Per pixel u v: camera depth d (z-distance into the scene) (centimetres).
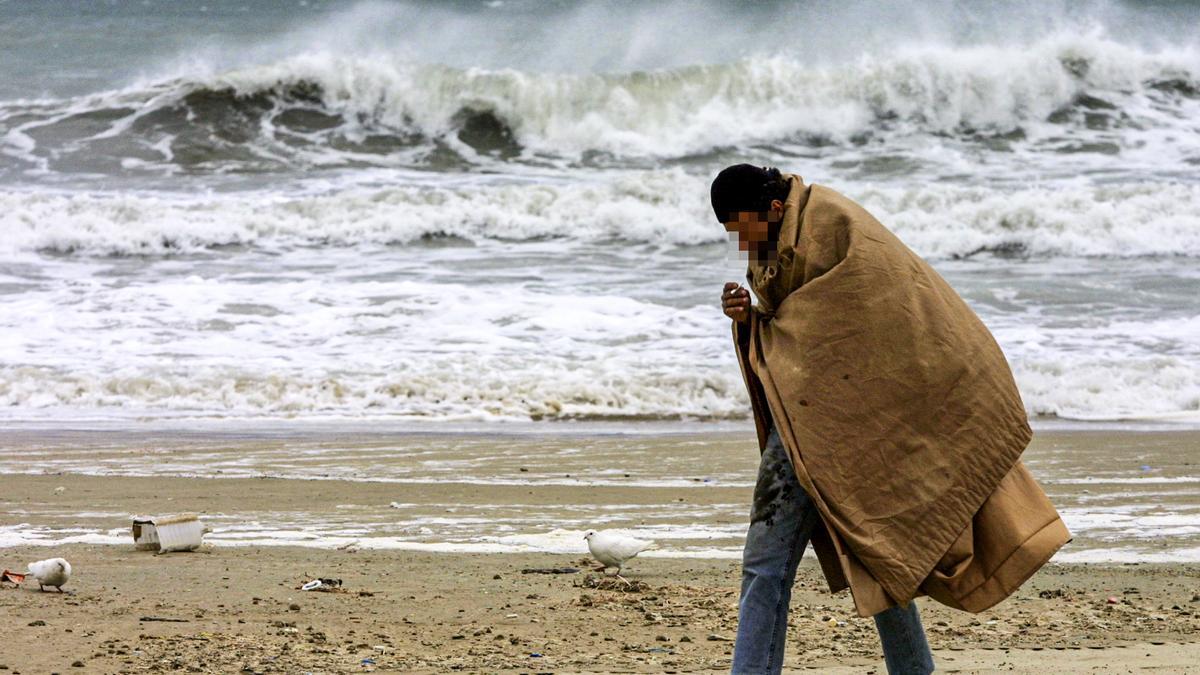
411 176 8906
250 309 6116
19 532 2888
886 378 1271
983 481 1267
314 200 7925
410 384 5031
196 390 5041
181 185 8600
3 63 10625
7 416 4762
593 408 4900
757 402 1355
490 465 3875
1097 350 5406
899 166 8975
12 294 6406
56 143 9262
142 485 3541
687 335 5672
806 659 1767
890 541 1248
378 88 9769
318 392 5000
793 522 1310
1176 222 7581
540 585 2328
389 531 2908
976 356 1291
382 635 1922
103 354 5431
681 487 3497
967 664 1703
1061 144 9269
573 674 1681
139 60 10656
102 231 7481
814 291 1293
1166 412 4831
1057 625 1986
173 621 1995
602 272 6862
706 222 7775
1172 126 9412
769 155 9269
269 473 3744
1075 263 7250
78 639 1858
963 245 7531
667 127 9569
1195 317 5972
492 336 5675
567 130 9575
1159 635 1902
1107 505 3138
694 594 2238
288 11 11225
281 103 9756
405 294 6331
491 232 7769
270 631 1933
